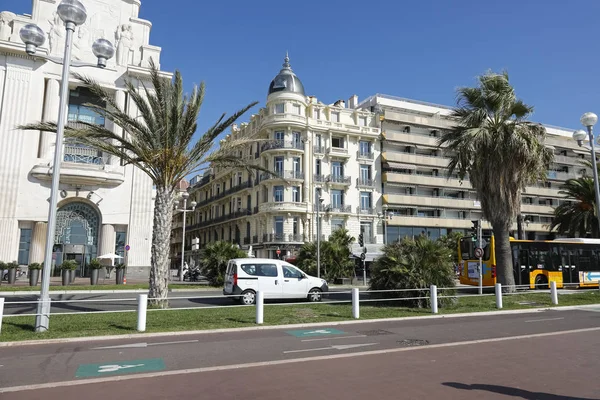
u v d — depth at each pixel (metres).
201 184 65.00
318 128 45.50
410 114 51.03
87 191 30.94
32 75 30.44
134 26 34.12
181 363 6.84
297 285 15.92
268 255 43.03
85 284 25.03
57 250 30.23
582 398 5.07
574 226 35.62
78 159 31.44
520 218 36.56
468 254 23.03
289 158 43.94
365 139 48.62
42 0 31.38
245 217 47.94
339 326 11.00
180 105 14.61
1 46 29.14
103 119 32.66
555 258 23.48
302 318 11.81
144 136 14.34
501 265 18.97
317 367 6.53
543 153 19.02
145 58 33.78
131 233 31.70
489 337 9.39
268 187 44.41
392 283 15.00
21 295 18.38
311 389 5.35
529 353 7.65
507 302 16.31
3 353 7.57
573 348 8.14
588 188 33.28
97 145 14.17
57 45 31.38
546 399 5.02
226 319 11.41
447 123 52.94
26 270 28.95
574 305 16.09
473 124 19.12
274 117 44.31
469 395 5.13
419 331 10.23
